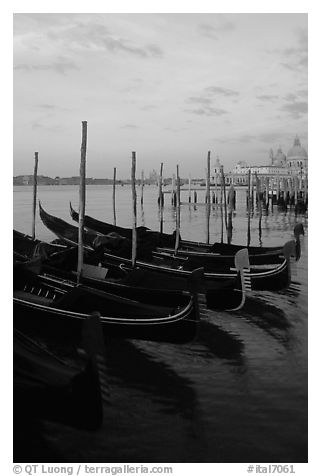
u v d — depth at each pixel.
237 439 7.25
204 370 9.51
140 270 12.26
